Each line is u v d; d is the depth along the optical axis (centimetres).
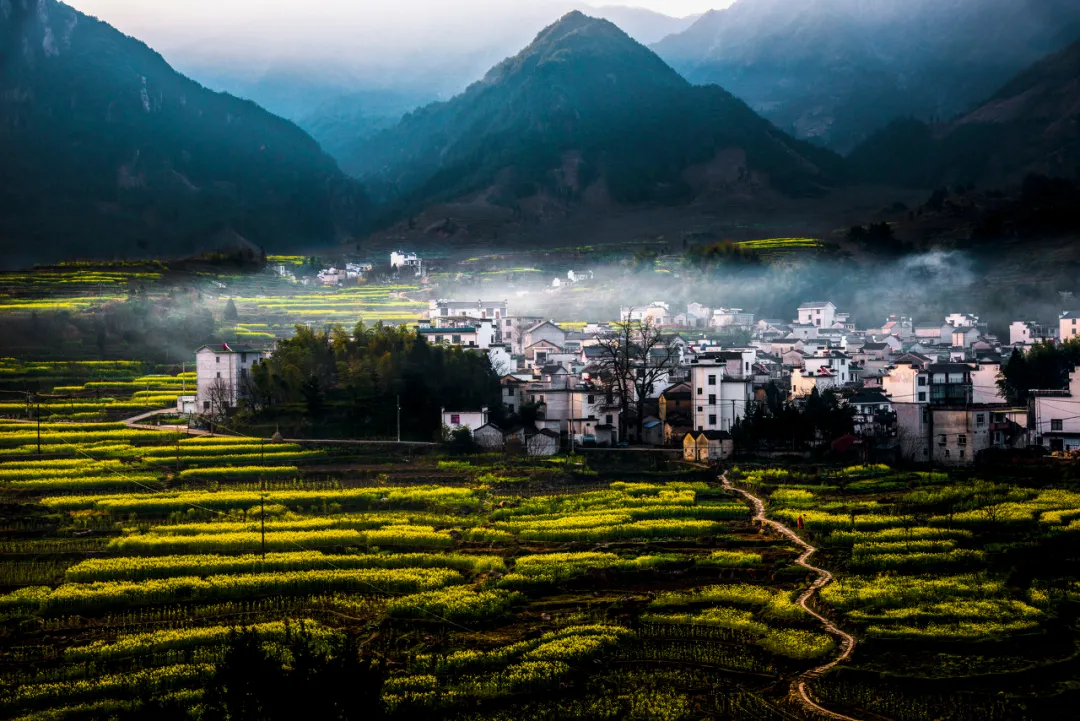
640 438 17625
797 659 8450
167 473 13950
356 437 15988
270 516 12212
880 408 17650
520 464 14962
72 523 11806
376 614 9356
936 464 15775
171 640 8469
